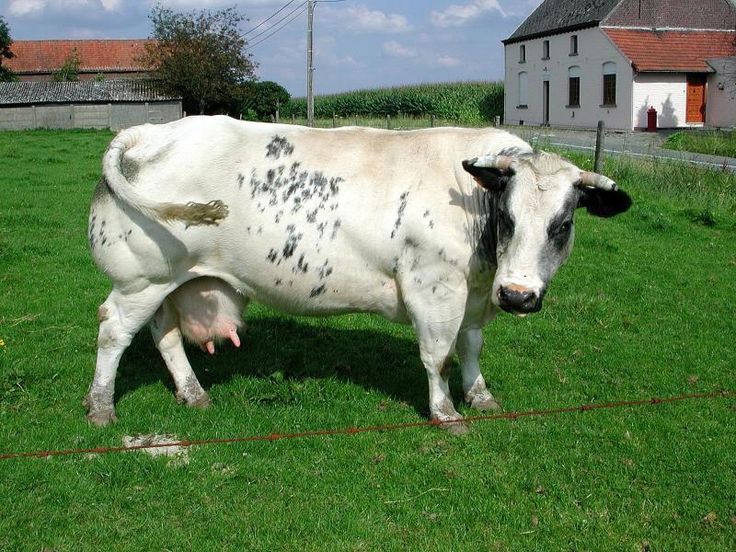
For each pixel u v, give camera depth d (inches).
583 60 1700.3
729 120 1551.4
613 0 1642.5
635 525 180.1
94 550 167.8
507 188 193.9
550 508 187.5
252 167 219.0
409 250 213.9
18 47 3277.6
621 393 259.3
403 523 180.7
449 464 207.6
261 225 217.5
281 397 245.4
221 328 235.0
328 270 219.8
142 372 270.1
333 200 217.3
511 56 2003.0
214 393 251.1
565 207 189.6
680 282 397.7
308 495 191.5
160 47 2065.7
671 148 1067.3
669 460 211.0
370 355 292.5
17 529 173.9
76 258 428.5
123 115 1984.5
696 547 172.4
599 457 212.5
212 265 222.5
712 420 237.3
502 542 173.8
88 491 189.5
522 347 305.9
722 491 195.0
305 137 225.5
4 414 228.8
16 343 293.0
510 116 2036.2
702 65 1578.5
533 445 219.1
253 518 180.7
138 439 219.9
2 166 839.7
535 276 187.5
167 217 198.1
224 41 2062.0
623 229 522.3
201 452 209.6
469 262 213.2
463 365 248.1
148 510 183.2
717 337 315.9
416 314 218.7
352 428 223.9
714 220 543.8
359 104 2181.3
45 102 1943.9
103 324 223.5
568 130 1581.0
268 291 226.5
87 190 669.9
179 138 216.4
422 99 2079.2
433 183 214.2
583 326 328.8
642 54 1569.9
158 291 220.2
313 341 306.3
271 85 2368.4
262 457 209.8
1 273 394.0
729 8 1686.8
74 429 220.8
